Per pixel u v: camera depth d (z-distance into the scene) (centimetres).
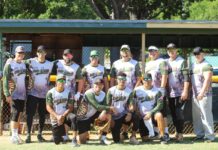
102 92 982
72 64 1012
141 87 991
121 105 980
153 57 1026
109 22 1159
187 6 2750
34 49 1381
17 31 1160
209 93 1013
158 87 1020
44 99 1002
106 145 959
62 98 958
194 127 1046
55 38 1393
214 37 1416
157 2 2614
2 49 1152
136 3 2544
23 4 2819
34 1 2823
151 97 984
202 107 1011
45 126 1160
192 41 1424
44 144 969
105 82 1034
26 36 1381
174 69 1006
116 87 980
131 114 976
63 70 1004
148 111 985
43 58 1000
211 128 1015
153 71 1020
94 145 958
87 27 1161
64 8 2934
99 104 973
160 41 1422
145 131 999
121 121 985
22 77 986
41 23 1155
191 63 1080
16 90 984
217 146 948
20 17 2844
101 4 2584
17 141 982
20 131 1113
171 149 909
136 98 990
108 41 1429
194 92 1029
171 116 1084
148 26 1159
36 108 1030
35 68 995
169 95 1015
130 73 1013
